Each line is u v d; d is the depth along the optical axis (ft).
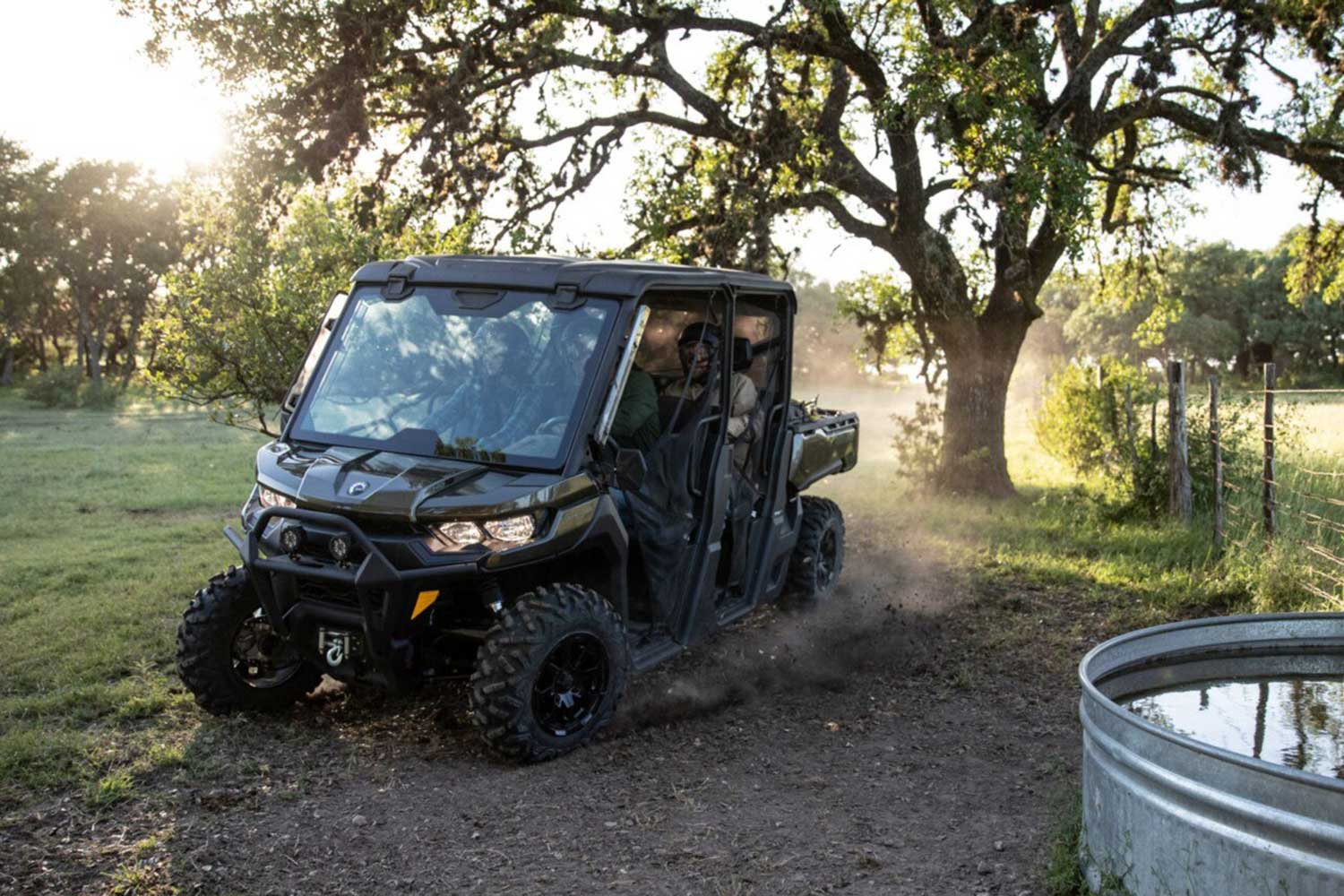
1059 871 12.14
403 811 14.51
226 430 105.29
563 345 17.46
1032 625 24.84
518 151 38.14
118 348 265.75
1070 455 52.29
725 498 19.98
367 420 17.76
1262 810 9.29
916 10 41.37
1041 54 38.40
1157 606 26.50
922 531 36.88
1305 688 14.17
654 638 18.81
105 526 40.52
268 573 16.48
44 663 21.39
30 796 14.97
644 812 14.51
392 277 19.20
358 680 16.53
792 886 12.32
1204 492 35.99
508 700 15.62
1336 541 27.66
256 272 32.73
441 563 15.33
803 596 25.63
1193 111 46.06
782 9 37.60
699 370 19.77
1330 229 54.75
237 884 12.50
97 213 230.27
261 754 16.56
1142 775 10.50
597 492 16.74
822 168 40.37
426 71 35.68
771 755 16.84
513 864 12.98
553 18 37.42
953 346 45.37
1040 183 35.70
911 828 14.03
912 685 20.62
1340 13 39.63
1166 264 64.85
